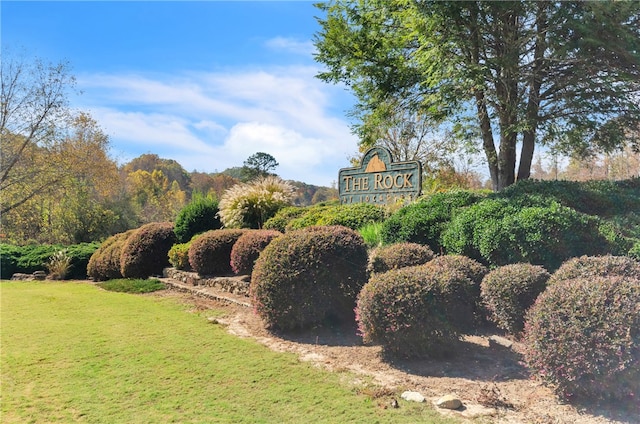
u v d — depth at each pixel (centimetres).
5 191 1830
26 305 727
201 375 379
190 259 855
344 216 848
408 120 1750
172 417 300
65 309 686
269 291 501
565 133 891
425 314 382
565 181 716
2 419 301
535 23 802
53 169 1895
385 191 990
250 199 1058
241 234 844
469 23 783
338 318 521
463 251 558
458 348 409
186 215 1059
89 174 2186
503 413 292
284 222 963
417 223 625
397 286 390
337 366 394
